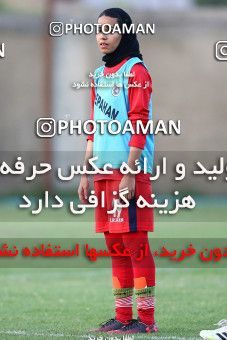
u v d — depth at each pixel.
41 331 27.75
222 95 83.44
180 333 27.17
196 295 35.84
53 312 32.06
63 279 41.66
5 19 81.69
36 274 43.31
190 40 83.00
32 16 81.50
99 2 89.75
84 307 33.22
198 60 83.12
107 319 30.50
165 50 82.94
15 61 82.12
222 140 83.50
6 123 82.25
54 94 81.44
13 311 32.25
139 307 27.02
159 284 39.16
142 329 26.94
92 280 41.31
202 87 83.31
